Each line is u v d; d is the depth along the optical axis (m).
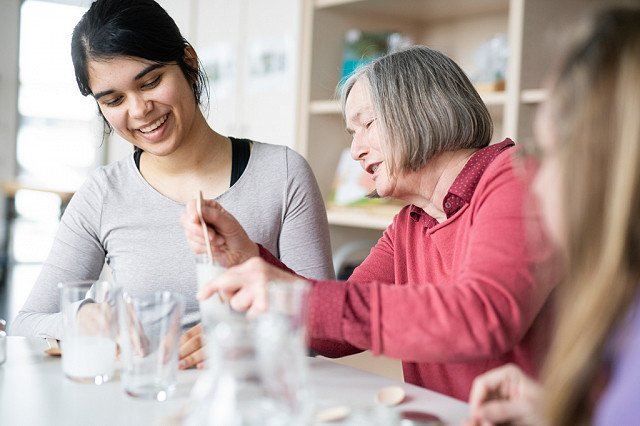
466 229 1.14
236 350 0.66
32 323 1.42
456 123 1.18
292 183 1.61
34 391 0.95
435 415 0.86
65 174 6.48
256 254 1.23
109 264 1.63
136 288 1.55
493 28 2.81
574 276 0.64
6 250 5.75
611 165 0.61
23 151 6.32
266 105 3.40
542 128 0.68
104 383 0.99
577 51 0.64
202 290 0.98
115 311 1.00
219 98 3.77
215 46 3.81
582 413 0.64
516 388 0.85
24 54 6.21
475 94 1.22
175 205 1.57
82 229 1.60
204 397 0.67
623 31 0.62
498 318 0.91
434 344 0.91
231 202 1.58
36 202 6.53
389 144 1.21
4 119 6.14
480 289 0.93
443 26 3.04
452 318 0.91
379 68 1.24
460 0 2.68
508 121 2.25
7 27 6.05
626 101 0.60
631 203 0.59
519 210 1.00
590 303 0.62
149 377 0.91
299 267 1.57
